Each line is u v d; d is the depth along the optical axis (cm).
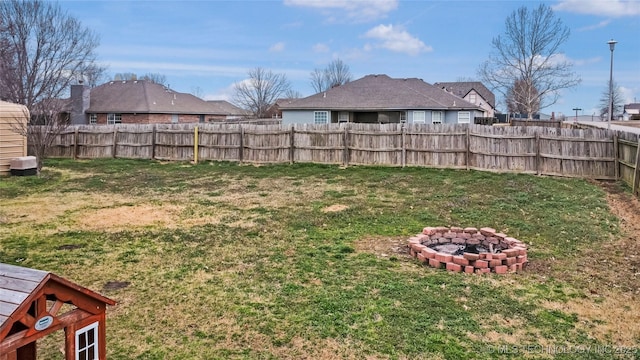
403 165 1489
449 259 581
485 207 942
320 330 419
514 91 4034
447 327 424
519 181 1216
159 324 434
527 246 686
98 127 1855
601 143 1267
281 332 417
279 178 1356
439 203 986
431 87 2856
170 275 561
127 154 1828
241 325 431
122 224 823
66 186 1238
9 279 250
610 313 459
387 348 387
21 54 2944
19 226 805
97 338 285
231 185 1255
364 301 479
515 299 489
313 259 620
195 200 1052
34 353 264
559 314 454
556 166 1323
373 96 2711
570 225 800
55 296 256
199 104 3759
